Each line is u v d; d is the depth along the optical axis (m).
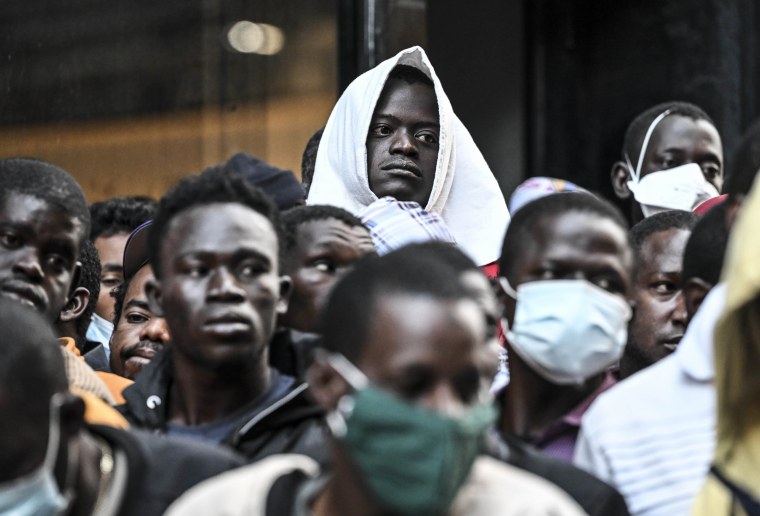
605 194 15.93
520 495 6.07
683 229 9.32
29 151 15.53
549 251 7.70
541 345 7.64
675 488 7.13
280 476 6.23
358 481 5.91
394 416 5.73
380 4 15.65
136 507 6.69
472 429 5.75
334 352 6.03
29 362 6.25
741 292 6.04
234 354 7.63
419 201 10.48
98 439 6.95
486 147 16.08
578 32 16.22
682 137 12.64
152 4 15.70
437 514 5.79
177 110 15.73
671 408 7.25
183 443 7.01
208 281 7.68
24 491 6.21
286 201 10.29
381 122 10.56
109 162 15.61
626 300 7.80
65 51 15.59
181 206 7.89
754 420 6.54
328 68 15.66
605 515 6.98
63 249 8.40
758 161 7.46
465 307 5.87
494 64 16.14
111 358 10.47
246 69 15.77
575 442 7.82
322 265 8.72
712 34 15.61
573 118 16.14
